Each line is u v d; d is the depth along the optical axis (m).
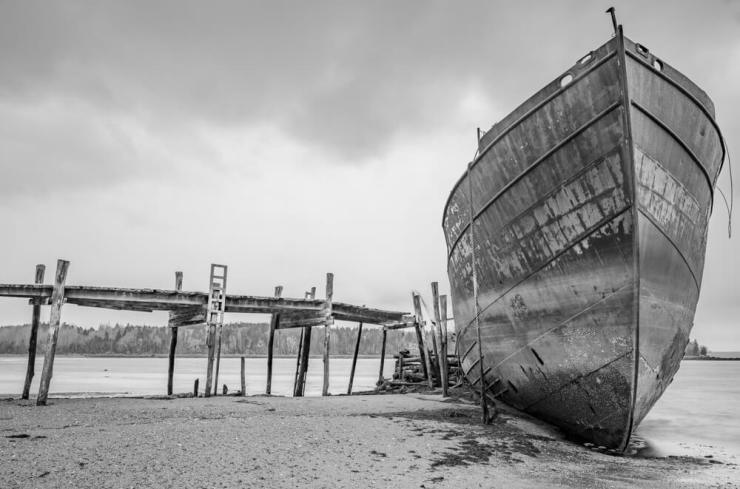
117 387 30.62
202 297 16.39
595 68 7.60
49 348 13.09
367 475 6.18
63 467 5.95
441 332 15.36
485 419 10.22
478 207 10.26
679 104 7.87
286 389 31.86
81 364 82.31
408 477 6.22
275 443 7.61
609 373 8.26
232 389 29.81
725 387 37.97
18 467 5.91
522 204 9.08
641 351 7.96
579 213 8.18
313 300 17.98
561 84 8.08
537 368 9.62
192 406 12.99
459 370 19.38
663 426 16.09
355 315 20.14
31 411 11.62
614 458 8.55
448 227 13.02
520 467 7.13
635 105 7.34
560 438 9.83
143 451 6.84
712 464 8.88
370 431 8.93
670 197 7.93
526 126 8.65
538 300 9.22
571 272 8.50
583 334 8.50
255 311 17.72
